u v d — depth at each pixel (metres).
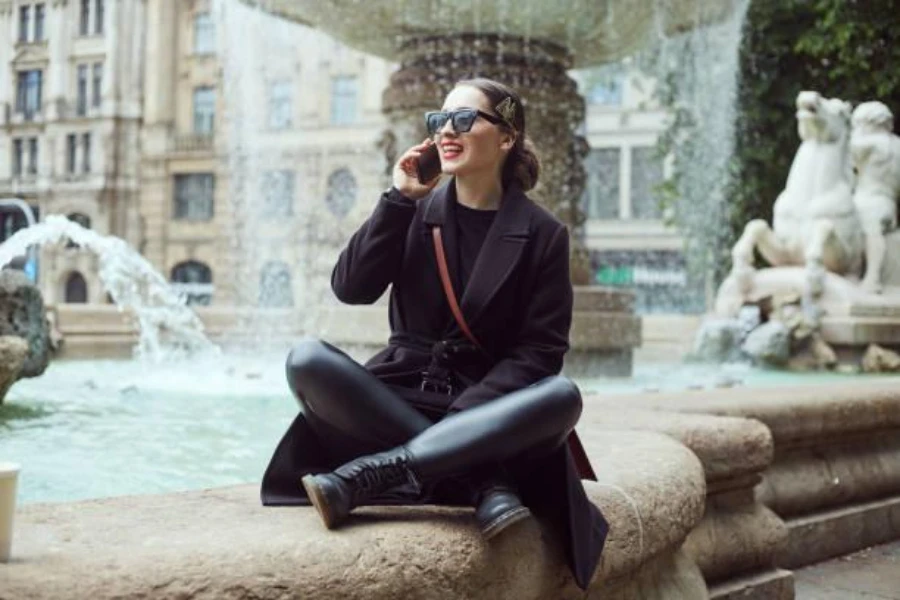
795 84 16.61
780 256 10.23
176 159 45.34
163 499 2.19
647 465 2.77
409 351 2.31
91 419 5.14
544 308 2.24
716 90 11.17
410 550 1.91
